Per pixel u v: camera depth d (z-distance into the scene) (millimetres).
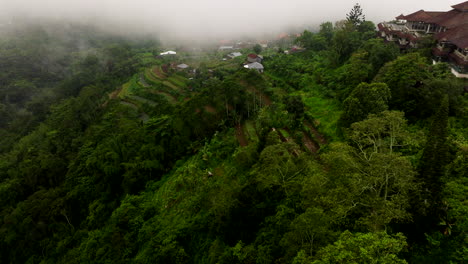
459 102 38094
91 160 56781
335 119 49156
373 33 80000
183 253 33781
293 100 53781
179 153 55062
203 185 42969
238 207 33750
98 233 41438
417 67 40812
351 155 29328
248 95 60969
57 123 88000
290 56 93938
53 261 45156
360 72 51781
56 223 50781
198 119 57875
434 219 24156
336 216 22969
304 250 20500
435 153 23531
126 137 61188
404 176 23344
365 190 26484
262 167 35938
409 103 39344
